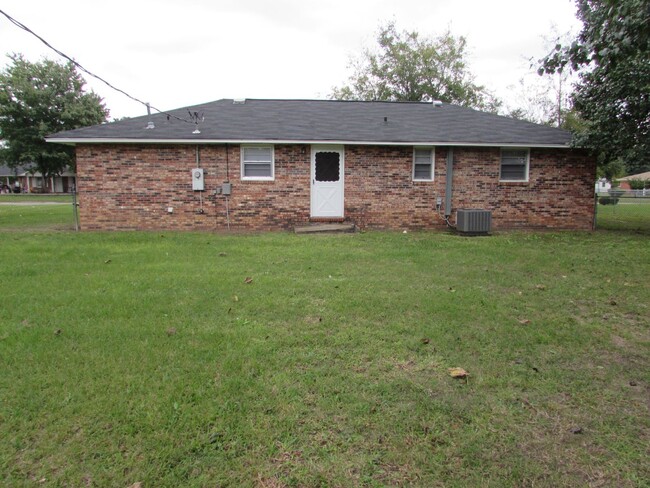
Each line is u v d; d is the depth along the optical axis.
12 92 42.03
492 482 2.20
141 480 2.17
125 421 2.63
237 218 12.45
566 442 2.53
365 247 9.15
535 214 13.07
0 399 2.85
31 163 49.03
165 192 12.23
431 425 2.66
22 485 2.11
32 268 6.71
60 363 3.37
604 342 3.98
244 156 12.36
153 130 12.14
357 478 2.21
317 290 5.58
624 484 2.20
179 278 6.14
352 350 3.71
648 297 5.45
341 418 2.71
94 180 12.04
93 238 10.22
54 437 2.48
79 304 4.85
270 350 3.67
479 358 3.60
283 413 2.75
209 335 3.97
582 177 13.09
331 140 12.03
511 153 12.95
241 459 2.33
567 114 29.52
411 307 4.89
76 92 45.03
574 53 5.21
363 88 37.91
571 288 5.87
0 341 3.76
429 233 11.92
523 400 2.97
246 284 5.84
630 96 10.92
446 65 36.66
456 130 13.23
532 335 4.11
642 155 11.79
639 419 2.76
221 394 2.95
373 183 12.65
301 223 12.52
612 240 10.62
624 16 4.71
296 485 2.16
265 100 15.60
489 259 7.86
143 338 3.89
